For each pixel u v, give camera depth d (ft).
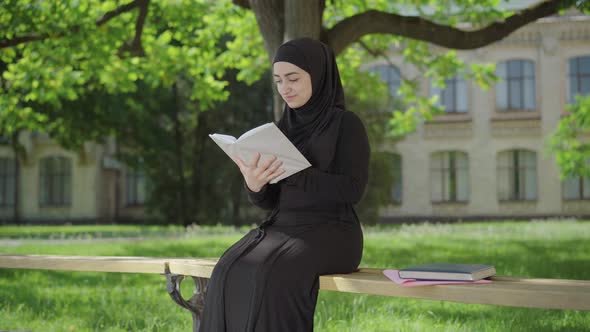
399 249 36.81
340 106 9.98
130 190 120.78
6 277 25.40
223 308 8.62
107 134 60.44
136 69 33.50
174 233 59.72
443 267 8.08
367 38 37.86
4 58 32.19
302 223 9.38
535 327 14.25
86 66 32.53
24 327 15.11
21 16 28.37
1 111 33.76
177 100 80.79
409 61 37.06
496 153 110.01
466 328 14.16
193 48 35.01
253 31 35.06
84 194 117.91
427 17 34.35
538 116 108.17
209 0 35.29
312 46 9.55
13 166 122.72
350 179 9.29
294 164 8.80
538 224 74.33
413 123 38.06
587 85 107.45
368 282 8.18
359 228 9.79
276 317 8.33
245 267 8.63
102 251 38.06
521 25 25.79
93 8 31.37
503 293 7.07
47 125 53.36
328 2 33.45
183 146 83.30
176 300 10.75
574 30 107.45
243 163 9.00
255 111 82.58
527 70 109.50
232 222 83.41
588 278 22.48
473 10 32.32
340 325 14.89
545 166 107.76
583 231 55.62
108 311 16.70
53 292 20.80
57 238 57.47
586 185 106.42
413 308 17.15
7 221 120.16
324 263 8.87
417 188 112.27
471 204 110.63
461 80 111.45
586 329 14.05
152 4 34.12
